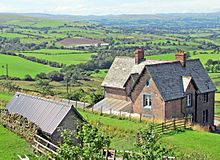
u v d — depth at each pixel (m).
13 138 45.12
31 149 41.06
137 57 71.88
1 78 132.75
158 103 62.31
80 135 24.11
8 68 152.88
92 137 23.34
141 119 59.06
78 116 45.22
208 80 71.69
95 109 69.44
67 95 93.62
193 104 67.00
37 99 51.03
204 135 50.38
